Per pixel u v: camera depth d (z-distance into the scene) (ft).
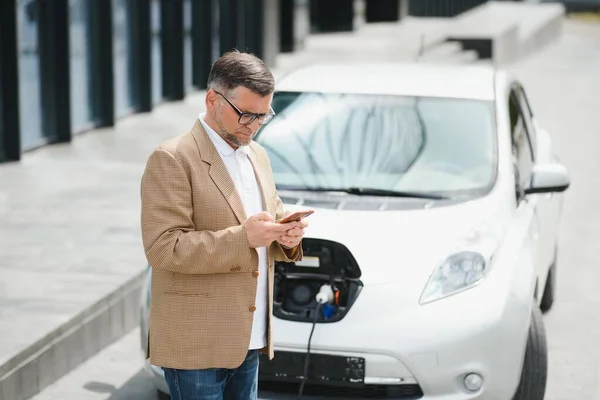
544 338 21.91
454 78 26.50
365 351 19.74
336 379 19.93
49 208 36.99
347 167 23.47
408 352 19.63
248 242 14.30
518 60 122.62
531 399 21.80
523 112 28.45
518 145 25.72
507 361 20.13
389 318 19.90
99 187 41.24
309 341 19.80
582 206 45.98
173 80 69.26
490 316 20.01
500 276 20.68
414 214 21.83
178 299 14.66
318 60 92.84
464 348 19.74
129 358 25.86
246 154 15.31
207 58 75.25
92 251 30.91
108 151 50.42
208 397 14.98
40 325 23.99
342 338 19.81
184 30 69.26
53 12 51.31
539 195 26.27
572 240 39.70
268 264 15.23
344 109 24.89
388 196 22.75
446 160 23.57
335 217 21.58
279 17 97.09
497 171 23.39
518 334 20.36
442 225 21.39
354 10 118.42
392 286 20.18
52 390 23.47
